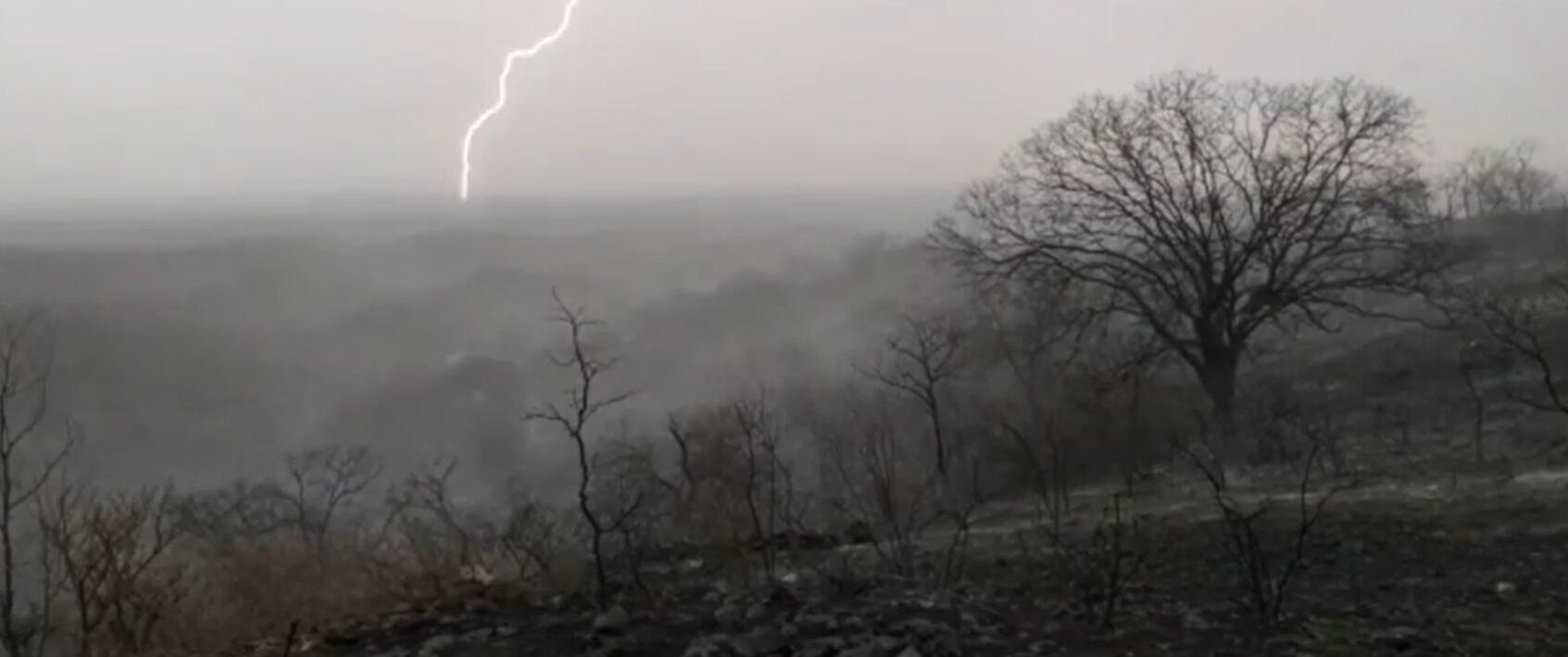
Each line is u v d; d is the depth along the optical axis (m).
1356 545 11.58
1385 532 12.09
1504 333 27.59
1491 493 14.34
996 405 24.95
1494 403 24.36
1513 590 9.66
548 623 7.51
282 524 22.36
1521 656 7.52
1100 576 10.03
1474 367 27.84
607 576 9.12
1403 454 20.11
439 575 8.95
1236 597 9.38
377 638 7.52
